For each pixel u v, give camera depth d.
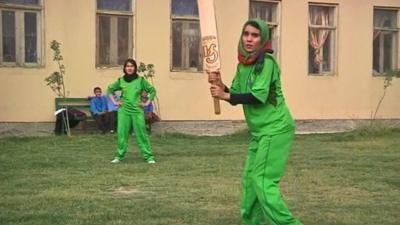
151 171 10.39
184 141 16.02
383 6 20.67
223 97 5.17
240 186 8.92
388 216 7.05
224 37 18.52
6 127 16.20
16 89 16.30
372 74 20.59
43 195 8.10
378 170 10.84
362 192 8.67
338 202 7.89
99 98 16.86
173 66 18.12
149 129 17.41
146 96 11.83
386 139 16.97
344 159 12.41
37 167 10.76
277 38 19.38
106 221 6.64
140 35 17.66
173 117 18.00
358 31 20.36
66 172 10.19
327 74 20.06
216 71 5.20
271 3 19.34
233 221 6.71
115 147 13.84
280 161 5.32
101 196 8.10
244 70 5.34
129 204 7.55
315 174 10.25
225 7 18.53
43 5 16.61
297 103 19.58
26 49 16.55
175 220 6.71
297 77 19.56
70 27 16.88
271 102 5.30
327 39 20.12
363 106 20.45
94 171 10.32
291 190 8.76
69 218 6.76
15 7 16.38
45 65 16.61
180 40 18.20
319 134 18.83
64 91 16.80
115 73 17.36
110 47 17.44
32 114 16.44
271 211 5.27
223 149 14.16
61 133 16.42
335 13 20.09
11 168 10.60
